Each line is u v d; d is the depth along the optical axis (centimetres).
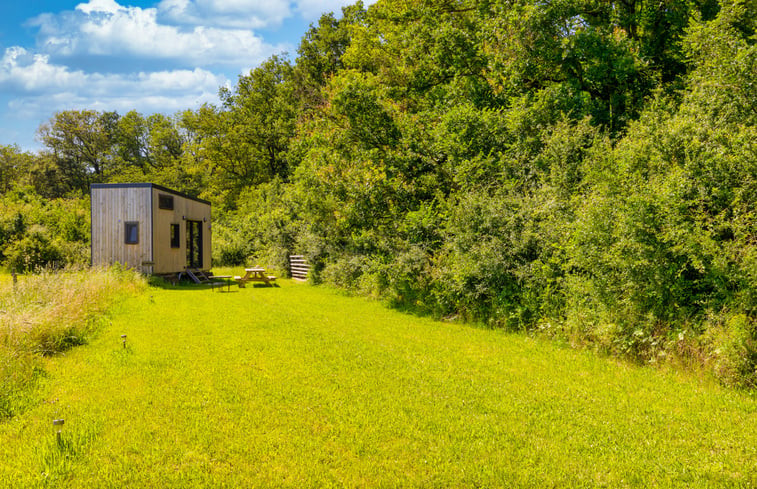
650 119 825
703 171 677
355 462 387
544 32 1381
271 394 543
